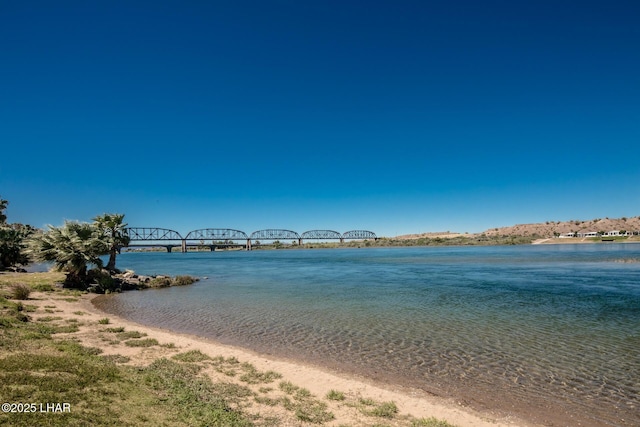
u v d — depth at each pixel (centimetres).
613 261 6394
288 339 1606
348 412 859
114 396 723
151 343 1363
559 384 1090
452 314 2142
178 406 744
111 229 3891
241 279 4553
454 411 905
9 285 2639
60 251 2959
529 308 2316
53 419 575
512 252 11356
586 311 2206
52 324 1580
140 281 3688
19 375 723
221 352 1330
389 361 1304
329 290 3331
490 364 1267
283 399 904
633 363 1266
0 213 5397
